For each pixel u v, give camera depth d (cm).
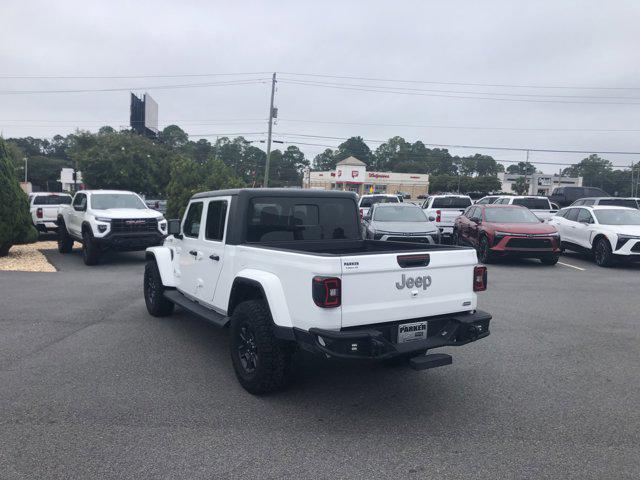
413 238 1332
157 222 1355
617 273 1266
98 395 475
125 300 902
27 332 689
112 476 338
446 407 457
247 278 480
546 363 580
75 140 3675
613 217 1434
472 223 1539
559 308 864
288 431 406
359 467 352
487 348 636
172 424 416
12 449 373
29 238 1442
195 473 342
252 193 544
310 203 588
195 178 2319
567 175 12000
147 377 525
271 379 464
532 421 429
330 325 407
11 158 1423
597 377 535
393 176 9000
